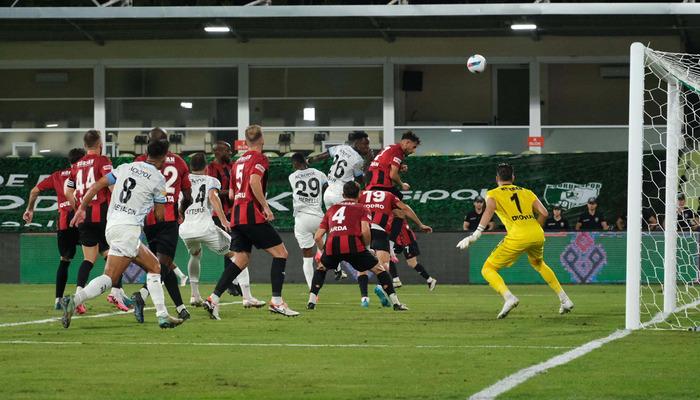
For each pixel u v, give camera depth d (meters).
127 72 86.12
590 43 84.31
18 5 86.81
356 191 44.78
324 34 83.25
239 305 47.44
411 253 58.16
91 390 22.80
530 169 70.38
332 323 38.00
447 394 22.03
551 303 49.34
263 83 85.62
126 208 34.75
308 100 85.38
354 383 23.58
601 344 30.88
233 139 85.69
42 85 86.25
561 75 86.25
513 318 40.34
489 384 23.33
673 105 44.06
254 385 23.38
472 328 36.06
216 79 85.81
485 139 81.88
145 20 78.00
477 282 68.06
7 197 73.12
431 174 70.50
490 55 84.94
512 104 87.25
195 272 46.31
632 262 35.53
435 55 84.94
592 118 86.12
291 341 32.06
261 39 85.12
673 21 77.88
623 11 73.69
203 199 45.03
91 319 39.84
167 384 23.55
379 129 84.94
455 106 87.69
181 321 36.56
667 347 30.14
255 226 39.81
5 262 70.25
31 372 25.39
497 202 40.12
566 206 70.19
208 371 25.52
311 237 53.69
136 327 36.50
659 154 68.31
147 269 35.94
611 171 70.00
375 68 85.38
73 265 70.06
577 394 21.98
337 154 54.88
